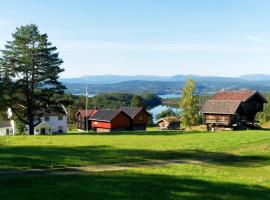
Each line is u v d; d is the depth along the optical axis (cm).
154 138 5488
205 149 4191
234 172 3011
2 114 7300
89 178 2258
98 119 10844
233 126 7862
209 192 2005
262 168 3316
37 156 3152
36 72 6881
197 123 10500
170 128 11938
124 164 3102
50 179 2191
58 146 4259
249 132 6419
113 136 5966
